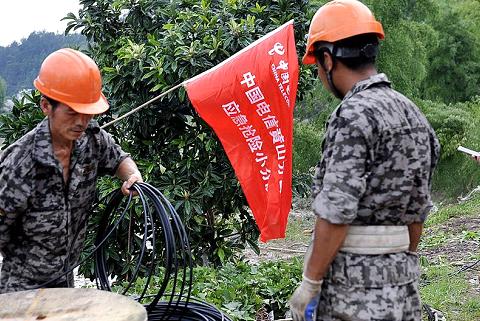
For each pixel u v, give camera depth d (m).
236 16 5.52
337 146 2.17
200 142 5.34
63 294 2.55
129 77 5.23
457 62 14.59
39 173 2.67
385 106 2.21
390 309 2.23
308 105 10.11
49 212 2.72
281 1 5.50
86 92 2.61
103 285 3.28
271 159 4.21
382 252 2.26
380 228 2.26
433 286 5.82
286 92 4.12
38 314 2.37
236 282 4.52
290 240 9.09
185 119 5.32
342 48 2.28
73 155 2.75
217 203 5.54
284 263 5.22
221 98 4.12
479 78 14.74
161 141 5.46
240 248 5.80
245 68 4.10
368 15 2.31
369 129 2.16
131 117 5.27
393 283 2.25
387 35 10.11
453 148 10.91
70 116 2.61
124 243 5.23
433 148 2.38
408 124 2.24
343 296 2.27
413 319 2.36
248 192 4.27
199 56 4.99
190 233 5.44
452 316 5.08
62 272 2.86
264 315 4.44
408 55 10.31
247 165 4.23
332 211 2.12
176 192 5.09
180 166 5.32
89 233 5.02
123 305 2.43
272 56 4.11
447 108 11.62
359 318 2.24
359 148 2.15
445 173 11.30
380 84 2.28
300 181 5.85
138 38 5.68
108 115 5.52
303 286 2.28
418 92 12.39
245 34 5.08
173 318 3.01
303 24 5.50
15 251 2.82
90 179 2.88
